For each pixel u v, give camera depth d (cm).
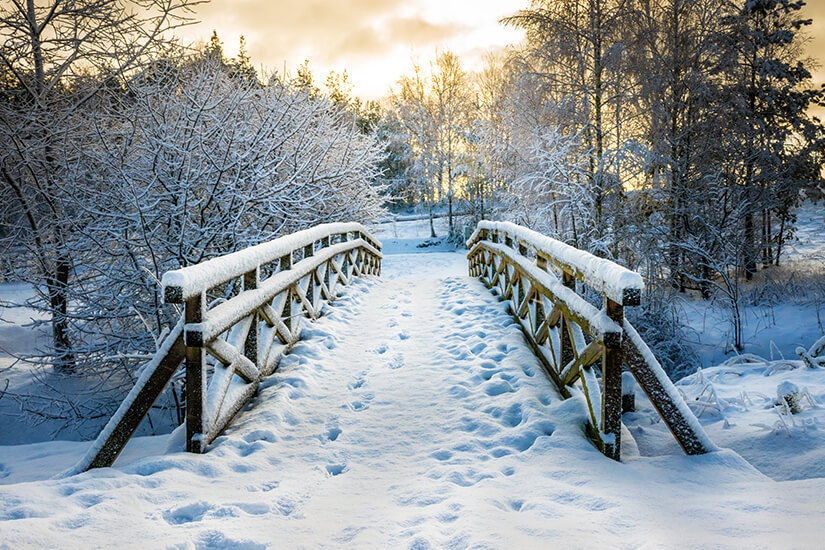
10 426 760
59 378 843
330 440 360
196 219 808
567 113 1293
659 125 1445
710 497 242
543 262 515
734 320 1161
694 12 1483
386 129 3678
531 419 359
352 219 1218
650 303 1168
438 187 3209
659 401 302
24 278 781
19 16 811
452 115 3108
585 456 301
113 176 729
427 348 583
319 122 1115
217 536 222
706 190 1334
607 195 1276
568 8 1288
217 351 358
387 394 442
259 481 290
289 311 565
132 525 229
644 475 274
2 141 766
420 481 285
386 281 1138
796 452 307
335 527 235
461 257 2375
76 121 820
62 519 228
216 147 741
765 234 1836
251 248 443
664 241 1270
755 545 190
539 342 514
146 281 748
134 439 386
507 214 1445
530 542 203
